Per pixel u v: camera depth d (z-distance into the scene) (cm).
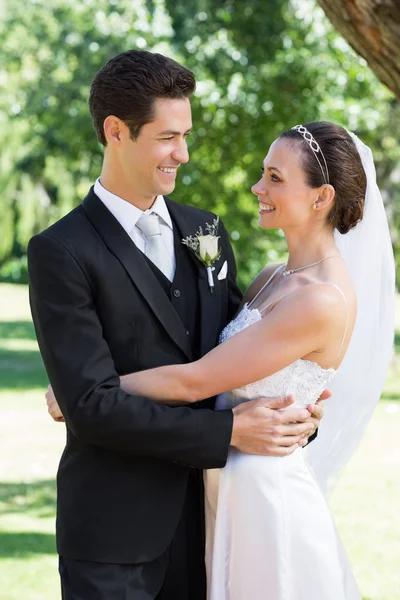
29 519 843
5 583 664
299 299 350
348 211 369
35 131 2233
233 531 357
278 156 362
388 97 1736
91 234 356
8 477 1007
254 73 1633
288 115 1625
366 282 405
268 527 352
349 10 440
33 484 977
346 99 1678
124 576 352
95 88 356
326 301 349
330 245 368
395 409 1512
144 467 357
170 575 372
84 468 358
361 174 368
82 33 1808
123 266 355
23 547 757
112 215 362
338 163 360
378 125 1788
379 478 1027
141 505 355
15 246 4053
